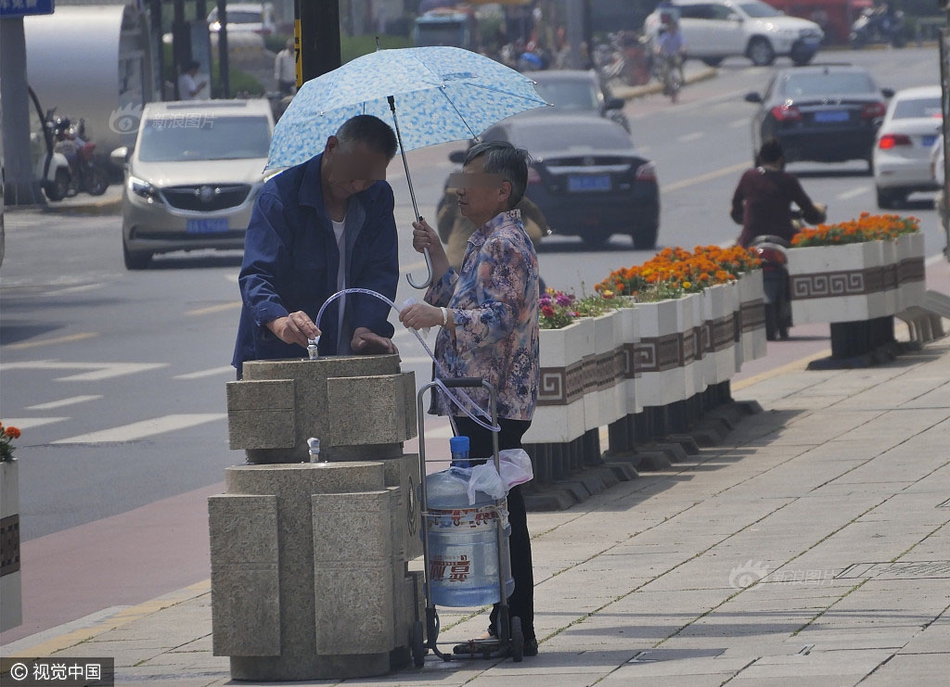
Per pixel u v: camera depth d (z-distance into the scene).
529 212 34.19
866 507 20.88
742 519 20.70
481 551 14.91
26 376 38.69
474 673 14.53
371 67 15.03
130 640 16.67
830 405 29.80
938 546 18.41
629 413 25.05
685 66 159.25
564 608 16.81
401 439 14.67
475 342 14.76
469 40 145.50
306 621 14.45
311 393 14.65
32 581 20.33
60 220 77.81
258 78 129.88
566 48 138.50
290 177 15.29
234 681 14.66
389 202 15.60
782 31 153.00
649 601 16.83
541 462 22.77
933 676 13.16
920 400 29.61
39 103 83.31
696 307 26.27
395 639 14.59
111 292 54.03
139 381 37.50
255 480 14.45
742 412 29.31
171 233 59.03
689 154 97.31
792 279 34.19
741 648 14.67
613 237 65.69
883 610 15.73
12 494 14.29
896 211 68.50
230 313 48.56
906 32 174.88
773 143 40.38
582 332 22.92
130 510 24.59
